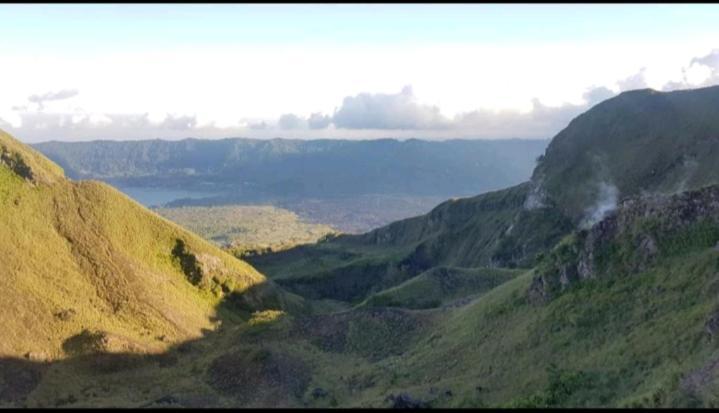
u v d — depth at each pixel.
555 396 48.75
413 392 59.59
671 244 61.38
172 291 104.56
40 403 67.50
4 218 94.88
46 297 85.19
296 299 134.38
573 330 59.00
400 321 83.19
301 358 76.50
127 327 88.56
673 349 48.28
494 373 59.38
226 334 91.25
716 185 63.00
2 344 74.19
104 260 99.12
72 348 78.75
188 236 119.12
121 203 114.25
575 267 67.19
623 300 59.22
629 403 42.88
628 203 68.12
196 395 68.31
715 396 39.81
